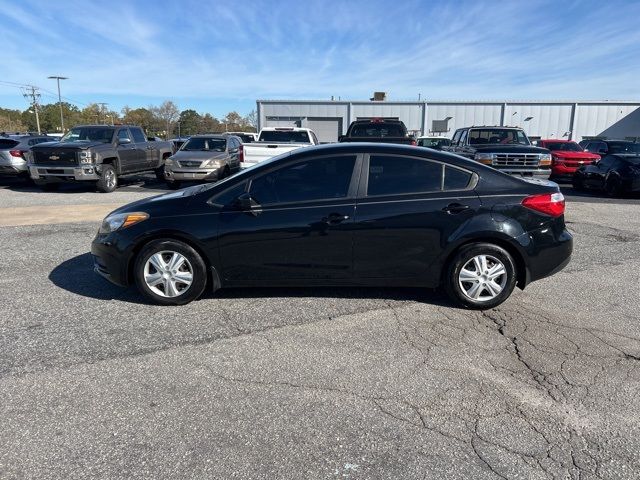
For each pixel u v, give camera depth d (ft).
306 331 13.15
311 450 8.41
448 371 11.10
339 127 130.00
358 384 10.53
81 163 41.29
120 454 8.27
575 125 129.59
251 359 11.60
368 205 14.29
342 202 14.33
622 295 16.28
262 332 13.08
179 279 14.66
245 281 14.76
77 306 14.88
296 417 9.35
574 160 56.39
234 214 14.38
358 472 7.89
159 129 340.39
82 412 9.45
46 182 41.75
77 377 10.71
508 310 14.79
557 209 14.66
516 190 14.56
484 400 9.96
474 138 44.86
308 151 14.90
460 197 14.38
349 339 12.71
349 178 14.52
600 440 8.74
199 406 9.68
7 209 33.50
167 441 8.63
